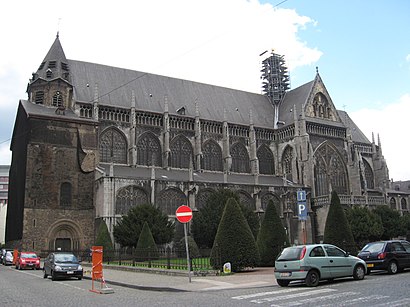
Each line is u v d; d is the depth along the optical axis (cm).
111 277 3472
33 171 6731
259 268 3975
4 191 19212
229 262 3441
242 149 9112
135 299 2141
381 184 10681
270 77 10750
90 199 7038
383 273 3078
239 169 8981
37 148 6825
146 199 6869
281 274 2469
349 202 8619
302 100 9594
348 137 9594
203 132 8662
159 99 8662
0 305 1969
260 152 9312
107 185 6550
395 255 2959
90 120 7312
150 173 7438
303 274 2389
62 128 7088
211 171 8562
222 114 9281
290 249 2522
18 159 7550
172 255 6194
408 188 13462
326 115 9625
